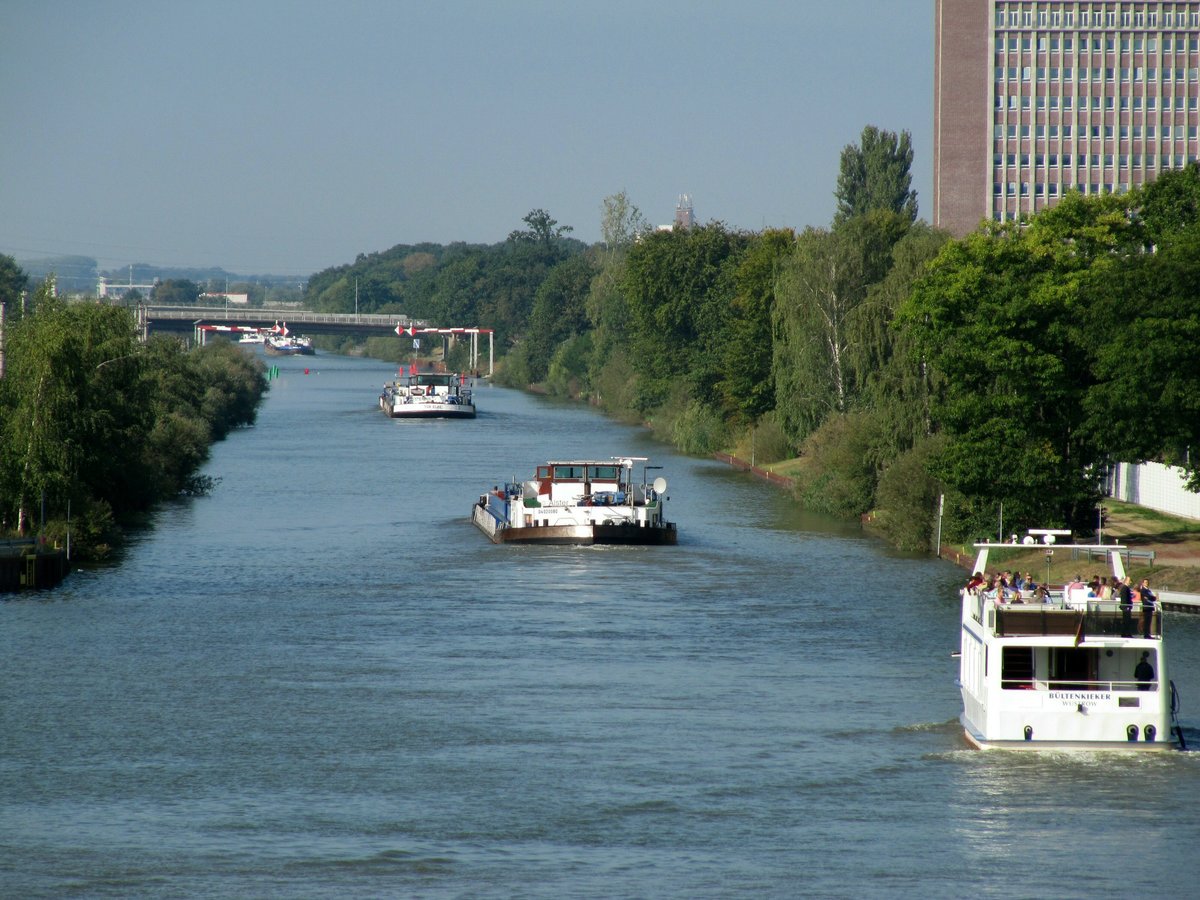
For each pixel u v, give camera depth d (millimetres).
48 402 117812
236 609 98688
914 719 72250
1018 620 66000
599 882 52562
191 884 52188
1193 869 53844
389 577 111812
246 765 64875
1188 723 71375
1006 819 58656
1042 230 120812
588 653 85812
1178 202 123000
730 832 57312
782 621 95250
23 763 65000
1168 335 98875
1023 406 109750
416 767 64688
